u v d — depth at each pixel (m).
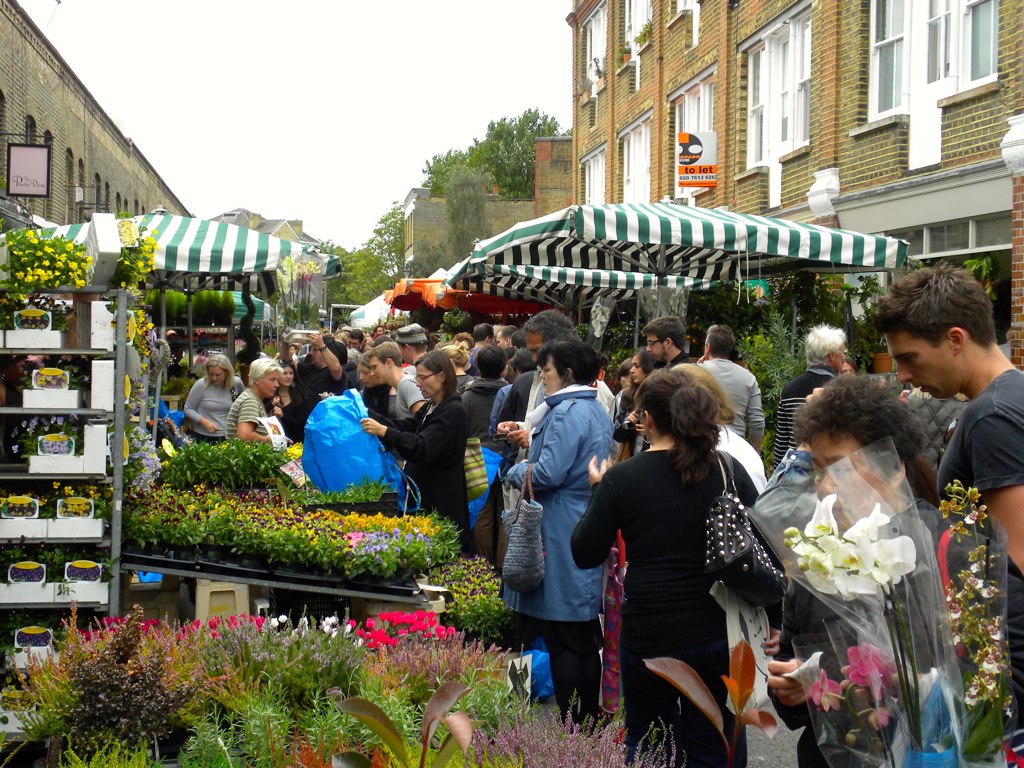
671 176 20.47
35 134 20.31
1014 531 2.56
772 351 10.04
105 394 5.09
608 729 3.35
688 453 3.70
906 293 2.84
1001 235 10.14
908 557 2.21
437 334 21.59
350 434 6.75
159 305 14.30
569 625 4.86
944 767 2.22
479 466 6.97
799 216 14.27
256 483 6.57
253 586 5.98
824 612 2.38
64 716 3.52
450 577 6.29
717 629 3.64
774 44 15.67
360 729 3.45
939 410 6.71
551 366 5.05
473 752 3.21
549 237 9.53
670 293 10.75
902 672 2.23
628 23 24.02
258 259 10.54
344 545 5.49
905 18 11.74
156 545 5.29
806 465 3.52
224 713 3.77
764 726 2.54
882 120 11.88
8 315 5.04
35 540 4.99
